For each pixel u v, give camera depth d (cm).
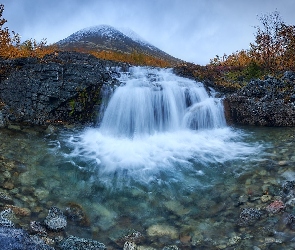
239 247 509
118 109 1090
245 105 1162
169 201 662
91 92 1077
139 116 1101
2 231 440
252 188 692
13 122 997
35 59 1125
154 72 1427
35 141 905
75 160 824
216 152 909
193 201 661
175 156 888
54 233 532
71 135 988
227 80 1398
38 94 1042
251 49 1630
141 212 622
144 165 826
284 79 1267
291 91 1180
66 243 494
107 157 864
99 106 1083
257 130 1088
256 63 1491
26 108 1033
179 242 533
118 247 518
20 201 603
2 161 749
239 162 828
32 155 816
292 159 808
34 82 1055
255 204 631
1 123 962
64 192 669
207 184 728
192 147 958
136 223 586
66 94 1044
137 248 511
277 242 511
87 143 948
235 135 1054
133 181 741
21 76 1073
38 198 628
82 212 593
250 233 545
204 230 565
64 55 1288
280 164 787
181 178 759
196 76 1418
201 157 877
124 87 1130
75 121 1067
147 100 1116
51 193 656
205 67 1527
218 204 646
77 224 566
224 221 589
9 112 1013
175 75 1409
